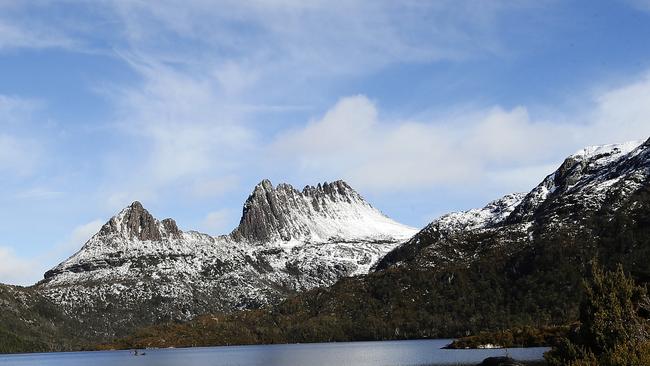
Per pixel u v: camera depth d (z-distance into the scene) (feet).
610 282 245.65
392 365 613.93
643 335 230.89
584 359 216.13
